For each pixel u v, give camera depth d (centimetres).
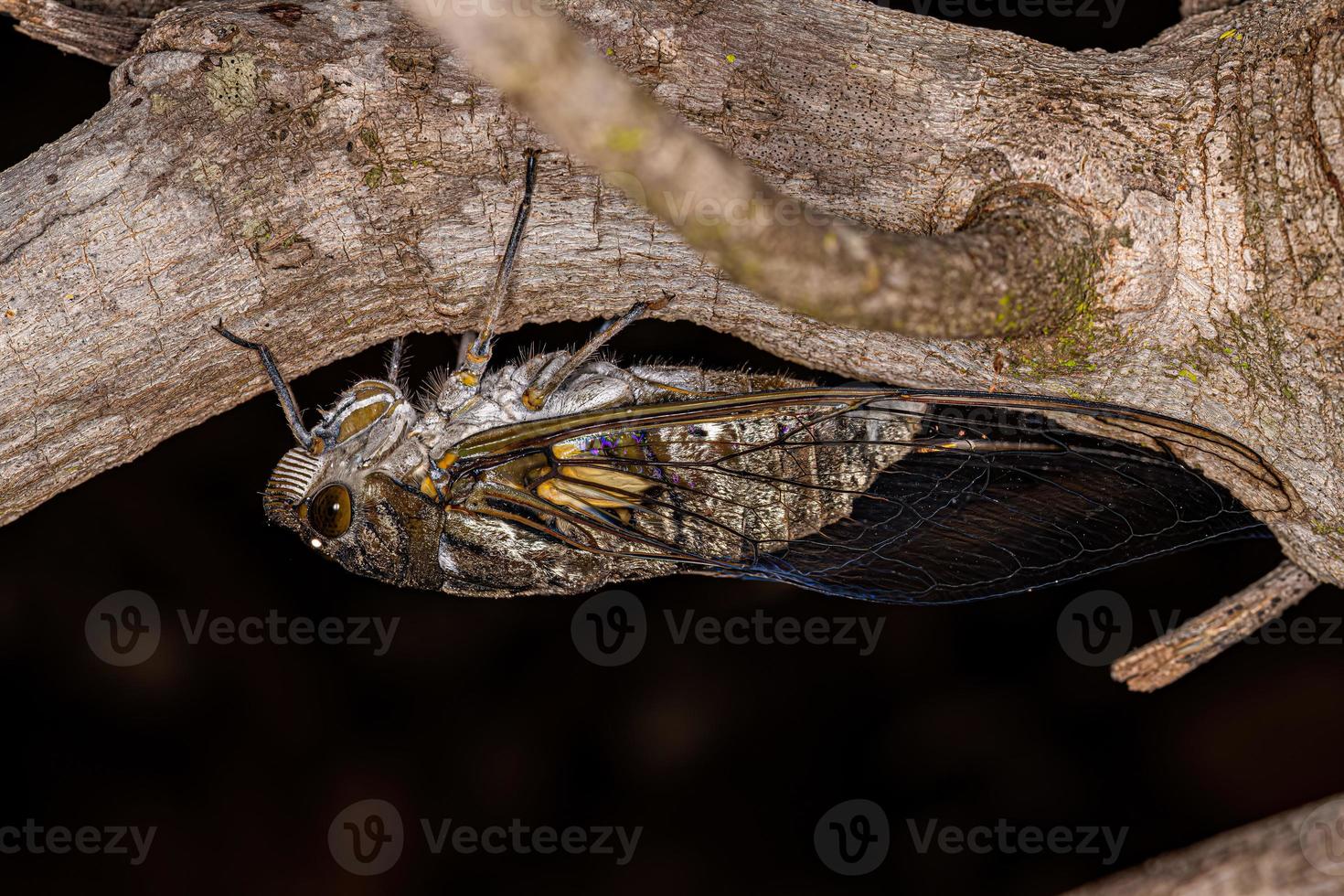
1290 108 25
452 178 26
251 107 26
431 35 26
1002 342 26
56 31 27
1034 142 26
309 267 26
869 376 27
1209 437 26
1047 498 27
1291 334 25
